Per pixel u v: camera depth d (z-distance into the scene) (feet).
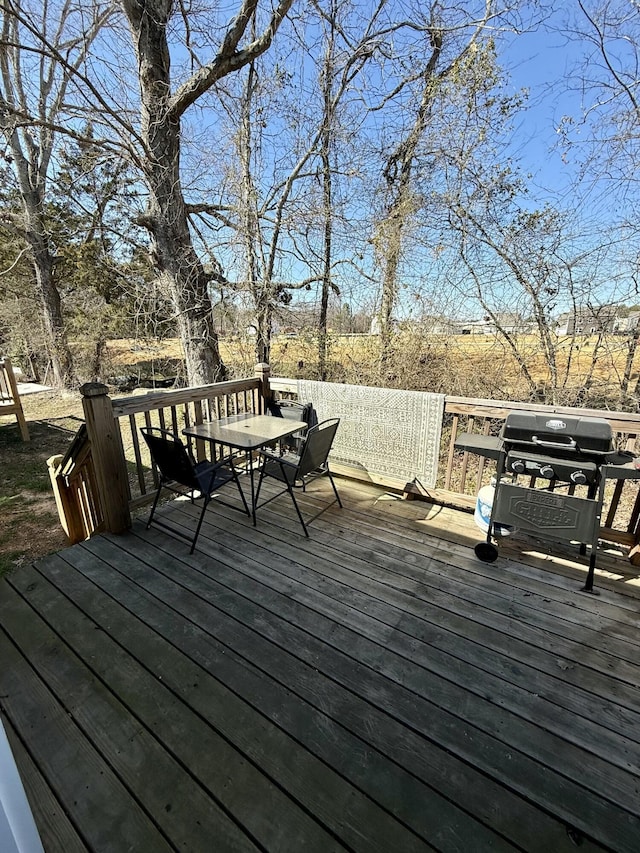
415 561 7.84
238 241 18.83
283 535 8.80
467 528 9.12
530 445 7.00
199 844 3.55
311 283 20.59
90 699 4.93
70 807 3.84
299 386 12.11
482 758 4.28
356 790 3.97
